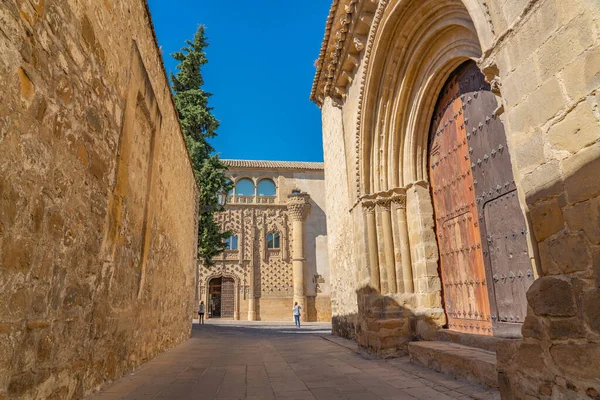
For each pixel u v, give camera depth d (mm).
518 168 3693
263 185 32469
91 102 4273
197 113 19016
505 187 5809
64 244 3682
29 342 3088
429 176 8430
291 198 30969
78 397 4137
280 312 29625
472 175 6766
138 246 6488
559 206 3229
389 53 8281
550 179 3314
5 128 2654
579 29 3051
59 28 3482
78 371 4125
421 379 5590
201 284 29594
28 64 2947
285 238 31016
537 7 3457
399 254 8484
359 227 9172
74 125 3848
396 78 8461
